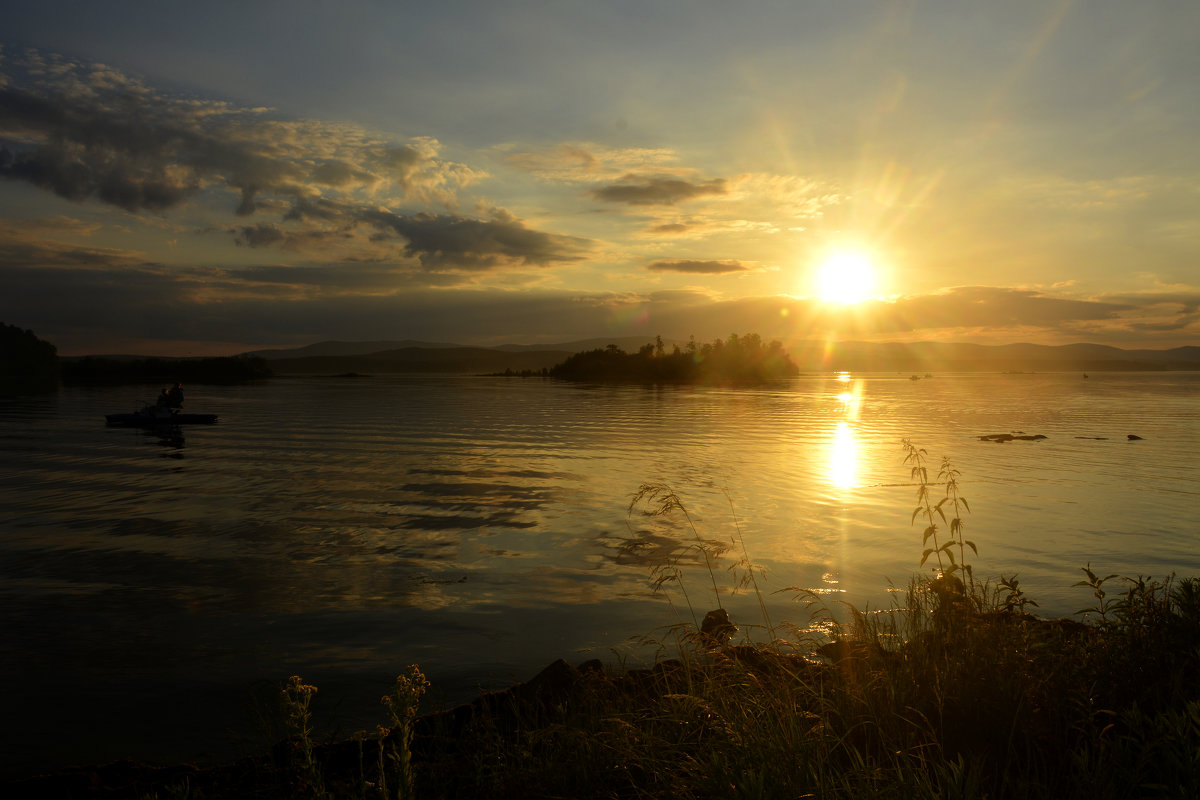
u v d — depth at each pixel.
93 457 27.92
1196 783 3.31
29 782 5.12
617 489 20.66
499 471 24.28
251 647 8.63
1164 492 20.47
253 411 58.53
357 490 20.42
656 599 10.54
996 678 4.72
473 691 7.29
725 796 3.69
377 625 9.43
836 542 14.16
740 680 5.73
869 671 5.42
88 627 9.34
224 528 15.46
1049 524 16.03
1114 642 5.15
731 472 24.14
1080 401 83.88
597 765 4.56
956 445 33.59
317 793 4.04
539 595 10.78
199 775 5.27
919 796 3.57
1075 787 3.64
